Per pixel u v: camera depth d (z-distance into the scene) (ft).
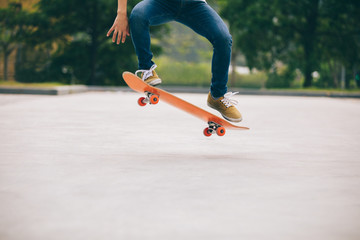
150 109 41.50
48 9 98.53
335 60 109.60
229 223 9.66
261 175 14.56
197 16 15.79
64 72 103.91
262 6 102.12
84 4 98.32
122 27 15.99
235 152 19.33
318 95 80.43
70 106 43.50
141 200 11.39
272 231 9.19
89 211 10.41
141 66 15.84
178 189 12.53
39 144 20.48
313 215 10.31
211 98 16.80
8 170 14.79
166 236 8.80
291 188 12.85
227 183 13.35
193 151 19.36
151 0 15.65
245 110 44.65
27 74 99.19
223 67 16.10
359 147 21.26
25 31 97.71
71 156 17.56
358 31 104.83
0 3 99.55
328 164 16.74
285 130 28.09
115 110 39.88
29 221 9.66
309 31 105.09
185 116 35.19
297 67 105.40
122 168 15.35
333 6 102.37
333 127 30.27
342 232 9.19
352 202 11.44
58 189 12.38
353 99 74.02
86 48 102.89
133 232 9.01
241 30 103.19
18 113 35.55
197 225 9.49
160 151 19.19
